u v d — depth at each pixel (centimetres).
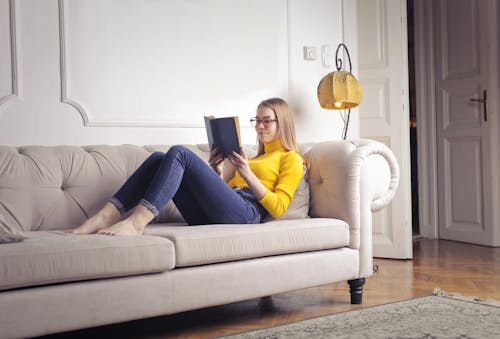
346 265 244
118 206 211
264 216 247
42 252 166
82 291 174
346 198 248
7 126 270
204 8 336
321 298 268
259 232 215
